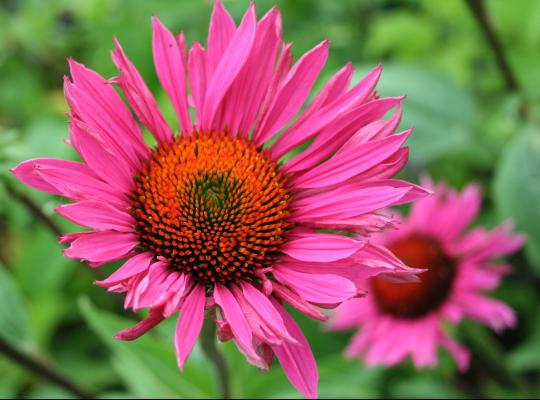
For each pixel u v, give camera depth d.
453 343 0.35
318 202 0.26
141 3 0.44
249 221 0.26
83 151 0.24
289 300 0.24
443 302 0.36
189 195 0.26
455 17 0.44
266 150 0.27
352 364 0.37
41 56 0.50
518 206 0.35
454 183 0.43
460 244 0.37
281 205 0.26
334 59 0.46
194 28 0.45
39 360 0.34
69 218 0.23
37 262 0.41
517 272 0.42
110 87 0.25
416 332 0.35
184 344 0.23
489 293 0.41
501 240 0.36
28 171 0.24
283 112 0.26
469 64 0.45
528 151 0.35
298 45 0.47
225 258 0.26
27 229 0.43
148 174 0.26
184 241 0.25
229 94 0.27
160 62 0.27
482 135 0.42
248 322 0.24
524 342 0.42
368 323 0.36
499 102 0.42
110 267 0.36
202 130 0.27
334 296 0.24
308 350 0.24
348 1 0.50
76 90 0.24
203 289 0.25
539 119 0.36
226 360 0.30
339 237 0.25
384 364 0.37
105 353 0.44
